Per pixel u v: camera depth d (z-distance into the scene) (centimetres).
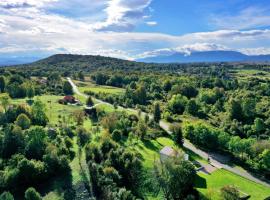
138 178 8556
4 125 11819
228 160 10969
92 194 7825
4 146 9275
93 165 8519
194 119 15900
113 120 12550
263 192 8581
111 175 8238
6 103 13900
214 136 11838
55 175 8681
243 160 10825
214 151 11750
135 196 7806
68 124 13150
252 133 13138
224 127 13812
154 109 15312
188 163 8619
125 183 8438
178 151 9969
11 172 7775
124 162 8925
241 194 8288
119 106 18512
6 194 6619
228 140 11619
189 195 7638
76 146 10731
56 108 16212
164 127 14400
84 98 19900
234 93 19850
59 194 7775
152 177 8625
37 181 8212
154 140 12069
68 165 9038
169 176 8275
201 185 8656
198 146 12188
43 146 9519
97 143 10656
